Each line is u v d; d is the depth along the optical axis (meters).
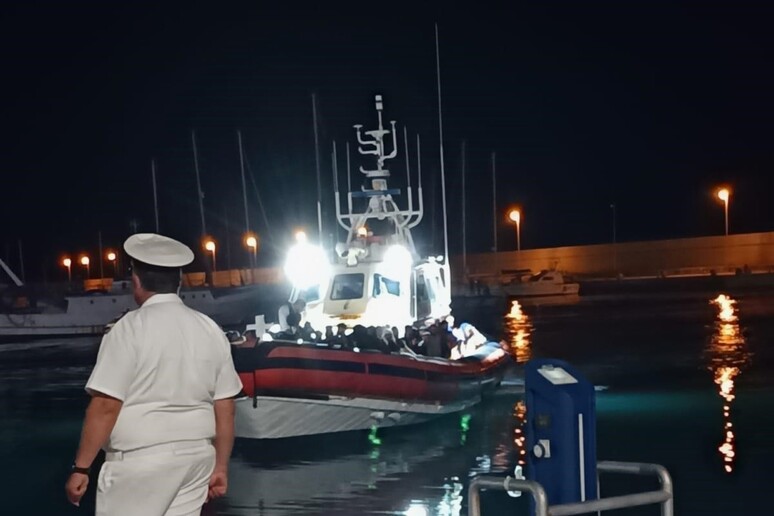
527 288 53.88
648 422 14.64
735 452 12.34
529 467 4.70
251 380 12.51
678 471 11.32
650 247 61.78
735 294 47.56
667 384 19.05
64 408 19.52
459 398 14.82
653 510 9.52
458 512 9.70
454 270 65.94
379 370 13.35
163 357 4.15
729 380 19.31
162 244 4.39
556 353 25.72
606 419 15.00
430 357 14.53
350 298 15.22
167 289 4.36
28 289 47.78
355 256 15.51
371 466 11.92
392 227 16.44
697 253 60.16
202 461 4.23
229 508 10.05
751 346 25.50
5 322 41.78
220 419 4.41
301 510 9.92
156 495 4.12
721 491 10.31
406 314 15.22
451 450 12.81
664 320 34.97
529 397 4.71
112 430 4.14
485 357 16.30
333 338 13.46
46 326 42.12
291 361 12.65
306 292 15.65
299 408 12.88
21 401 20.89
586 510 4.25
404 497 10.37
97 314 42.56
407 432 14.11
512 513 9.55
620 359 23.78
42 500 11.16
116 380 4.09
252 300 42.81
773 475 11.02
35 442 15.31
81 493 4.16
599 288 56.22
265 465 12.09
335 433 13.52
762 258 58.00
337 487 10.89
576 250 64.12
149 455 4.13
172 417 4.17
